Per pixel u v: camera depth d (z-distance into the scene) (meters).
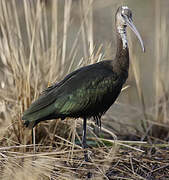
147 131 16.00
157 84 17.23
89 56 15.05
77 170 12.92
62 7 21.88
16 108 14.37
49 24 20.08
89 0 16.00
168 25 22.17
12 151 13.52
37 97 14.23
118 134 16.08
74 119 13.99
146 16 26.14
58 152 13.05
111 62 13.62
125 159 13.48
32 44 14.37
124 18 13.72
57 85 13.22
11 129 14.20
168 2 25.78
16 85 14.37
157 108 16.94
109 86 13.20
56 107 12.74
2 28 15.06
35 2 16.72
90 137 14.92
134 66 16.80
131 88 19.30
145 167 13.40
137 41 18.75
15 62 14.62
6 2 16.56
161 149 14.64
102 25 23.64
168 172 13.24
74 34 22.00
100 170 12.65
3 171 12.28
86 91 12.97
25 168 12.34
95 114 13.51
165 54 18.22
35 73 14.80
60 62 15.75
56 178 12.30
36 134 14.33
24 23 20.44
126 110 17.38
